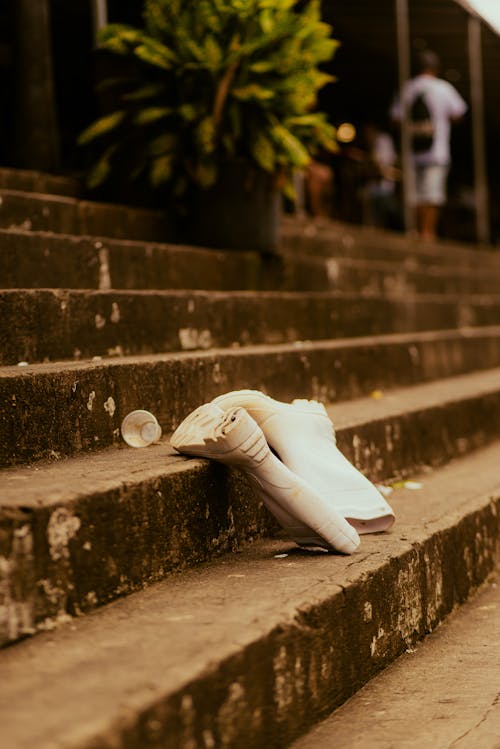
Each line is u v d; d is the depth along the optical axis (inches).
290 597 94.7
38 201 179.6
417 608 119.7
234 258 206.8
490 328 342.3
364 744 88.9
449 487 166.7
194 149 208.5
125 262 175.2
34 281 155.6
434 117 401.1
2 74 320.5
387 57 493.7
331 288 249.9
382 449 165.2
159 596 95.7
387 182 455.5
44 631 84.4
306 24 205.5
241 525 119.5
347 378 199.0
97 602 91.1
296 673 89.7
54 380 113.5
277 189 215.2
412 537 123.8
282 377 172.2
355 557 112.8
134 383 129.0
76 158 291.7
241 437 108.8
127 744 65.7
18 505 83.6
